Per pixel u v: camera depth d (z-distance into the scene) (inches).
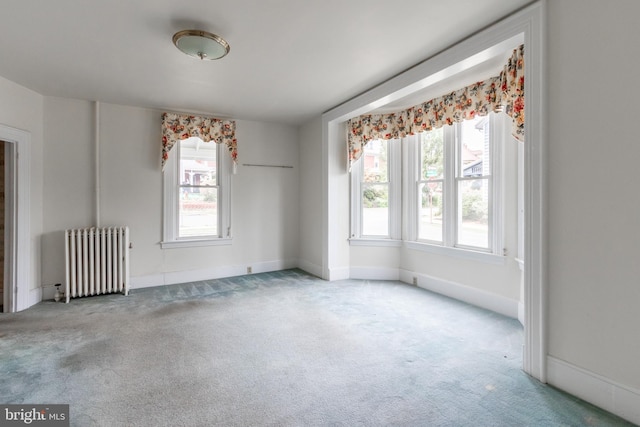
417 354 93.9
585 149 70.0
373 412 68.1
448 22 88.7
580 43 70.2
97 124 152.4
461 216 147.3
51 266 145.0
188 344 100.0
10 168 129.0
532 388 76.5
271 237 200.2
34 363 87.6
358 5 80.4
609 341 67.4
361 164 182.1
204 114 177.3
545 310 77.6
